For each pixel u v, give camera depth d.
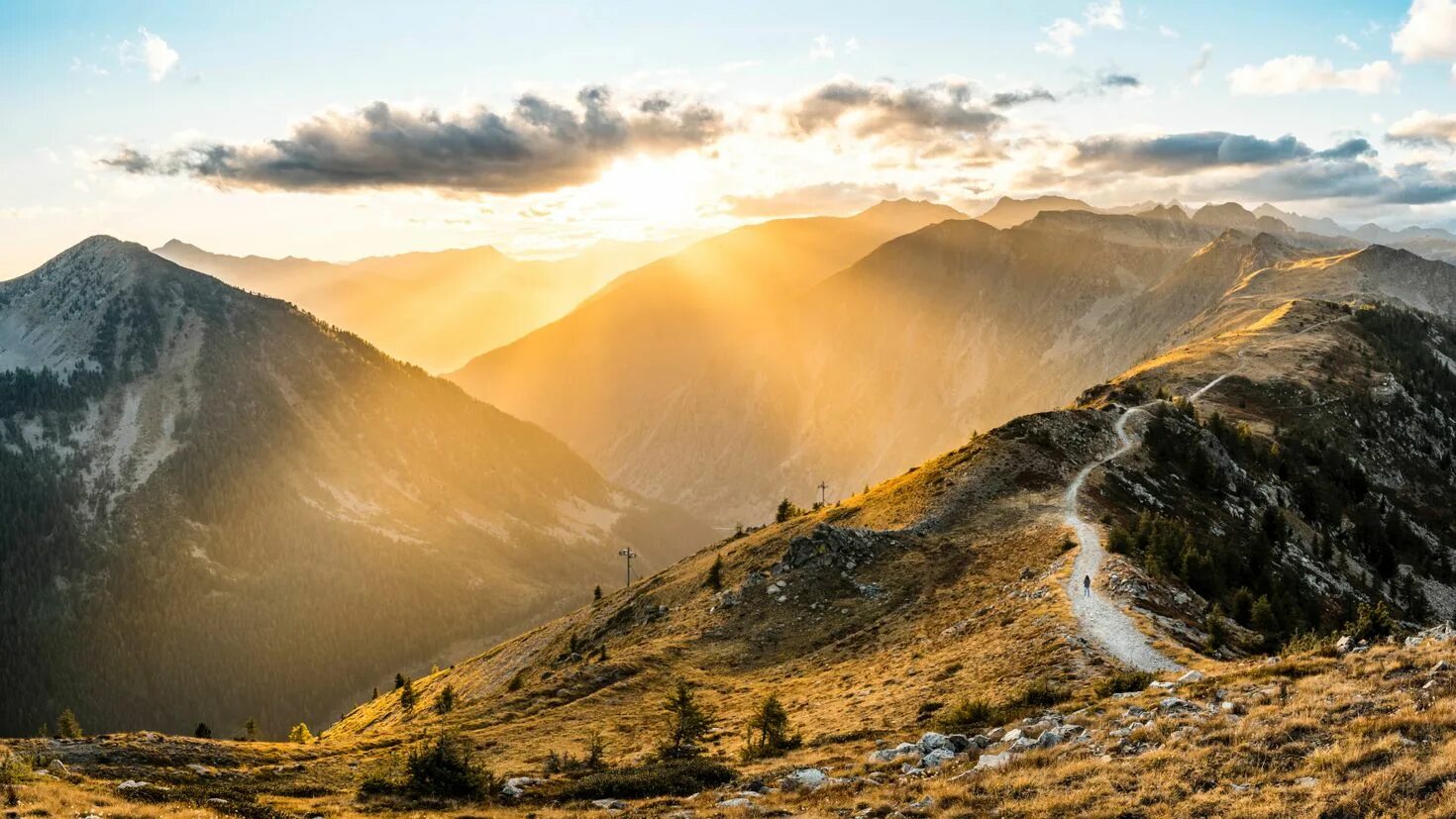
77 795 34.88
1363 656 34.72
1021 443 121.62
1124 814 24.53
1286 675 34.72
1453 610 136.38
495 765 53.50
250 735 156.25
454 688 141.88
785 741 46.84
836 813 29.75
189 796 40.97
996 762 31.83
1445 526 163.75
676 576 130.12
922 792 30.03
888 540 97.75
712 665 78.06
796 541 98.31
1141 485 115.06
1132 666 47.44
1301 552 124.38
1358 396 196.12
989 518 100.00
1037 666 49.84
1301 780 24.06
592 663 83.44
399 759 48.41
